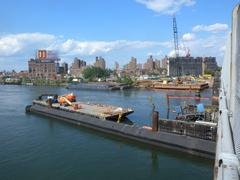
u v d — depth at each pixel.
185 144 33.22
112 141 40.78
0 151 35.53
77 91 155.12
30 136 44.16
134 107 77.25
